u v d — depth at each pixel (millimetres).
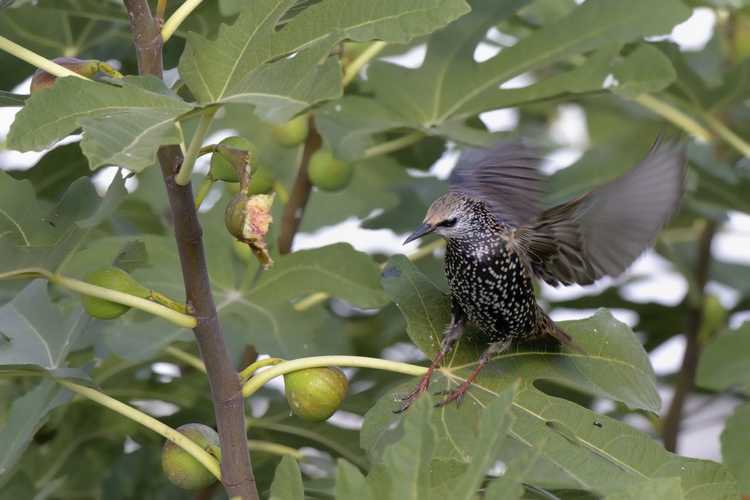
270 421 9766
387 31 6086
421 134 10758
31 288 8086
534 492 7234
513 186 8188
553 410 7691
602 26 9875
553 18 11688
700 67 13734
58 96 5664
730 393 12656
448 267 8164
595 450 7449
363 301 9242
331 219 13609
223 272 9602
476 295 8008
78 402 10055
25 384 10234
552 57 10031
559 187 11812
